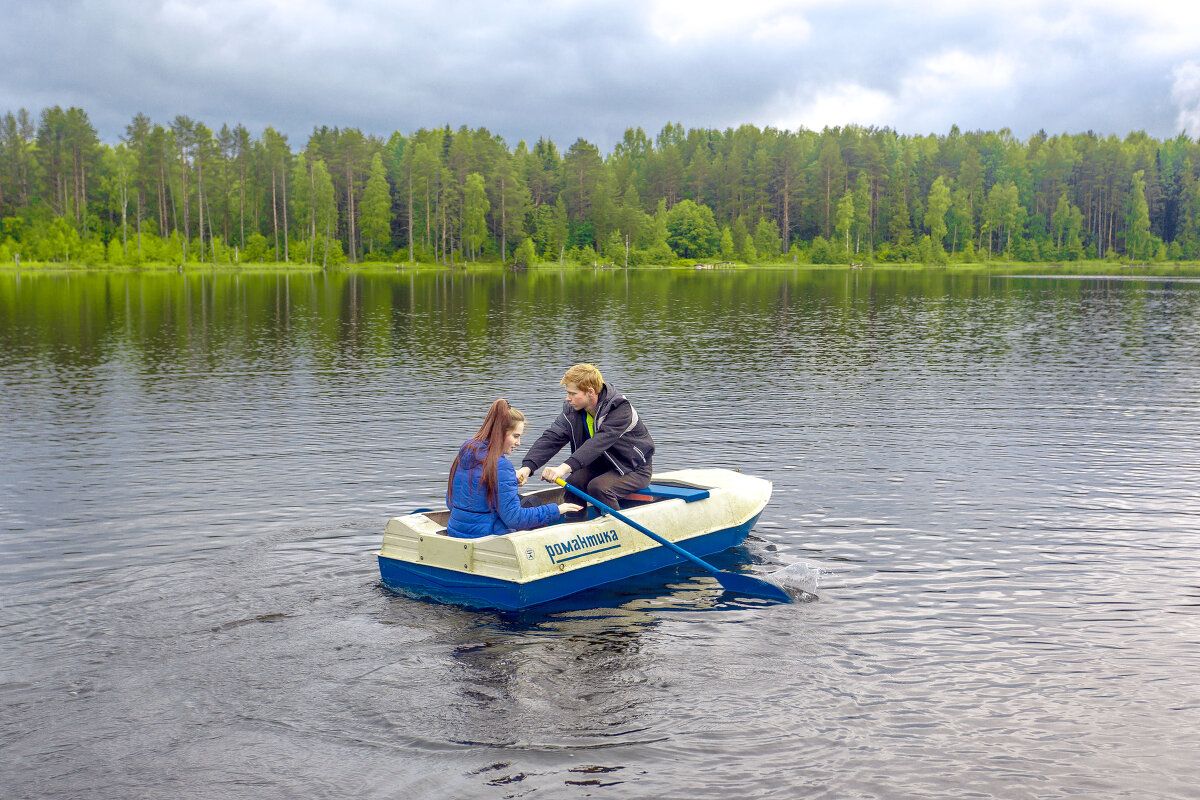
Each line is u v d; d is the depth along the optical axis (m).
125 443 10.77
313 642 5.15
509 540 5.66
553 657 4.97
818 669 4.83
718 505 7.01
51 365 18.09
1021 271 101.75
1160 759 3.95
